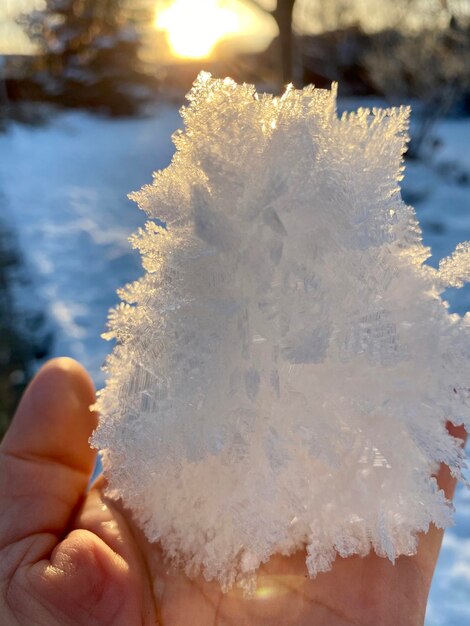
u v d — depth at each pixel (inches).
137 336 4.3
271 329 3.9
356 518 4.2
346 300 4.0
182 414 4.0
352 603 4.4
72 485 5.3
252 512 4.0
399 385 4.1
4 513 5.0
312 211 3.8
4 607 4.5
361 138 4.0
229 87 3.9
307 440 3.9
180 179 4.0
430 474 4.4
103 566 4.5
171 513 4.5
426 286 4.2
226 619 4.5
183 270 4.0
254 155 3.9
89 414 5.6
